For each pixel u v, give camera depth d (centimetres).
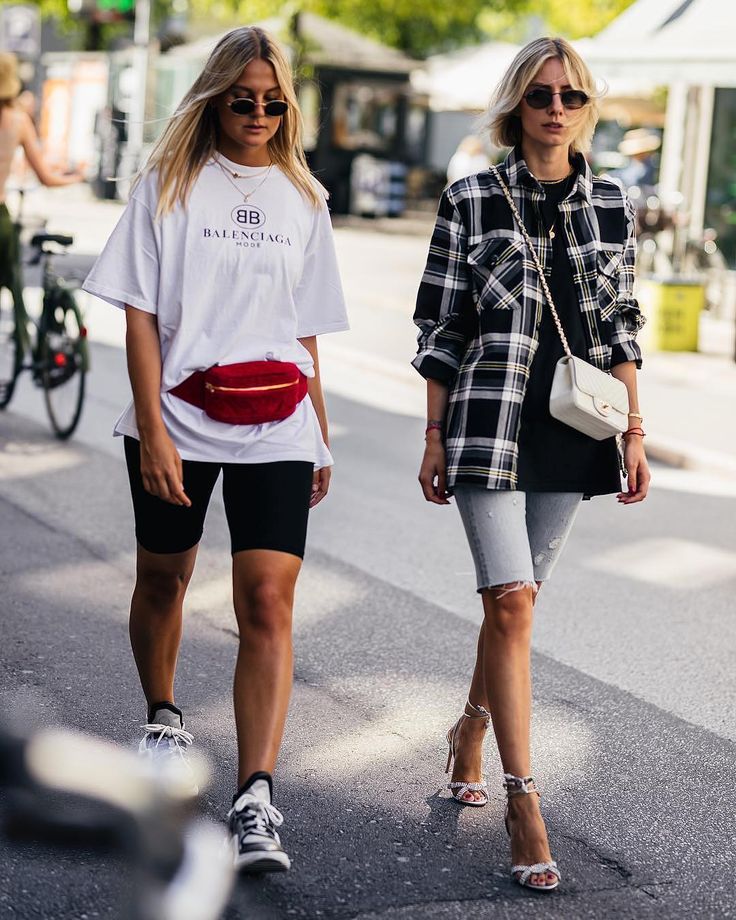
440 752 473
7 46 3167
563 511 400
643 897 370
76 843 121
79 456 944
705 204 1991
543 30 4269
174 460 375
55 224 2564
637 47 1648
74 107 3512
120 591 652
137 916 127
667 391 1348
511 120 397
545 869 368
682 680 575
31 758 120
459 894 363
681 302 1573
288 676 372
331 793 431
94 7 3472
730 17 1620
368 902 355
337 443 1070
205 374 380
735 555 805
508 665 381
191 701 508
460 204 391
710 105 1972
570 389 378
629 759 480
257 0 3578
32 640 571
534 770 465
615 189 398
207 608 633
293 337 392
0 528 752
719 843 411
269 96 372
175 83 3128
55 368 988
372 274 2164
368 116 3450
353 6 3675
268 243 381
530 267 387
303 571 707
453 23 4000
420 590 685
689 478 1048
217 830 383
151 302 379
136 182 381
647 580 737
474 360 390
